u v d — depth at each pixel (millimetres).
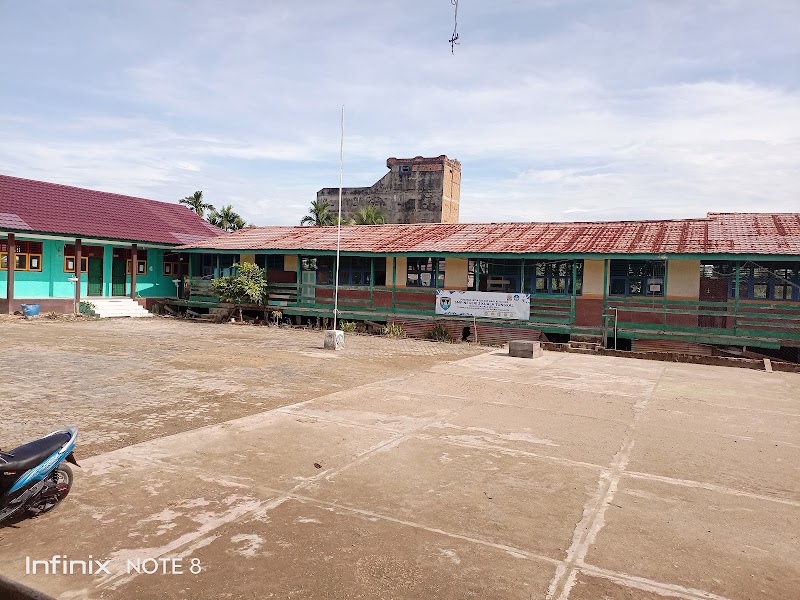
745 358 15383
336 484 5195
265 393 9320
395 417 7824
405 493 5027
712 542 4230
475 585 3541
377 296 21766
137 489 4969
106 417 7512
